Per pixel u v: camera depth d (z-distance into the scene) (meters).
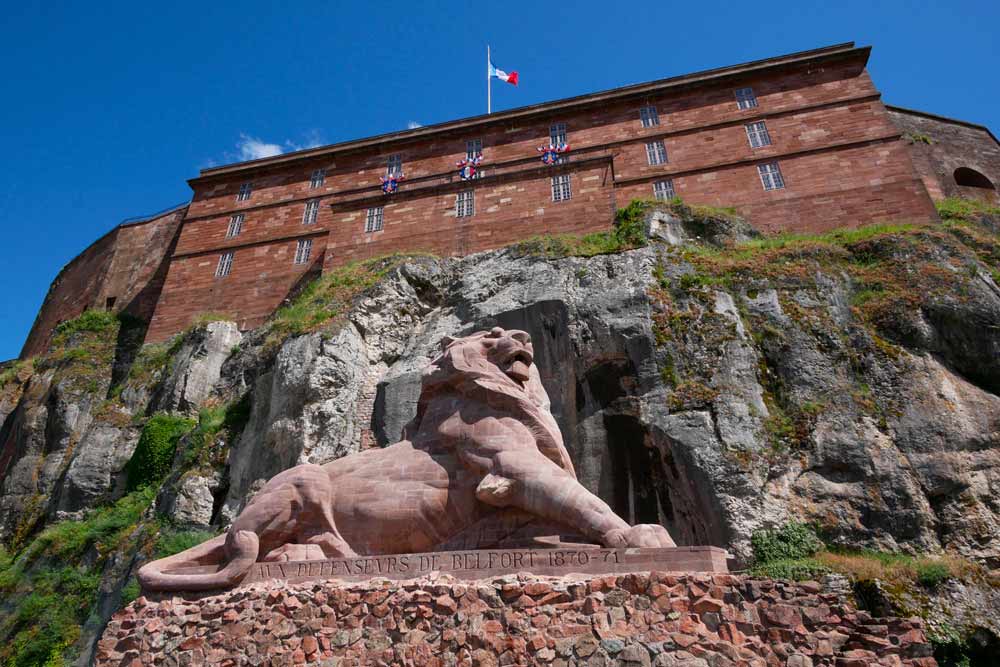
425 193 35.50
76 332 37.94
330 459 21.33
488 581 7.70
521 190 34.28
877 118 33.19
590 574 7.58
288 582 8.37
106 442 28.67
